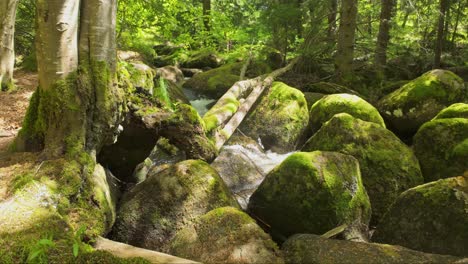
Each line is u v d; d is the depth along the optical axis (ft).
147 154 16.39
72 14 12.00
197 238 10.43
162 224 12.15
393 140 17.62
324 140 18.33
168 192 12.59
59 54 11.88
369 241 13.35
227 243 10.02
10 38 27.55
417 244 12.19
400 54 40.24
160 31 49.52
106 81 12.59
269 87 27.78
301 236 10.34
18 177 10.59
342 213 13.24
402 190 16.21
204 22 54.19
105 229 11.35
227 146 22.40
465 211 11.60
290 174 13.79
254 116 25.77
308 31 37.09
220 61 48.26
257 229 10.35
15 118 21.85
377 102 27.96
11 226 8.84
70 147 11.77
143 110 14.92
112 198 13.04
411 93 24.13
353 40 33.65
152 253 9.27
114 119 12.96
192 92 35.83
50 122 12.16
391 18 38.99
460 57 44.29
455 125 17.97
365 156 16.97
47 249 8.13
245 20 46.55
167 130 15.46
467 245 11.46
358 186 14.02
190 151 16.34
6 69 27.63
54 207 9.90
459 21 48.32
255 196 14.49
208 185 12.82
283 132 24.70
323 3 36.40
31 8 43.11
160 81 16.87
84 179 11.34
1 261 7.79
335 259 9.20
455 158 17.30
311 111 25.58
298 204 13.46
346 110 23.31
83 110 12.22
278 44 38.93
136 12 43.37
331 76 34.81
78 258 7.97
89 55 12.48
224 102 23.79
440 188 12.30
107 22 12.59
